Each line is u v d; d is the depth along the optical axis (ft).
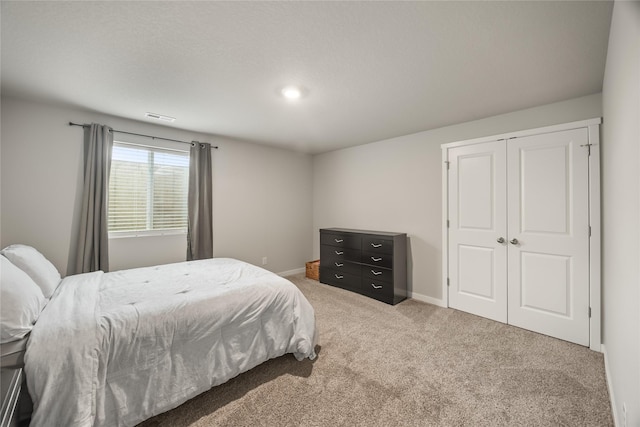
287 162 15.56
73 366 4.21
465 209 10.28
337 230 13.52
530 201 8.75
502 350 7.55
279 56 5.95
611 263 5.97
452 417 5.15
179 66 6.36
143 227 10.82
